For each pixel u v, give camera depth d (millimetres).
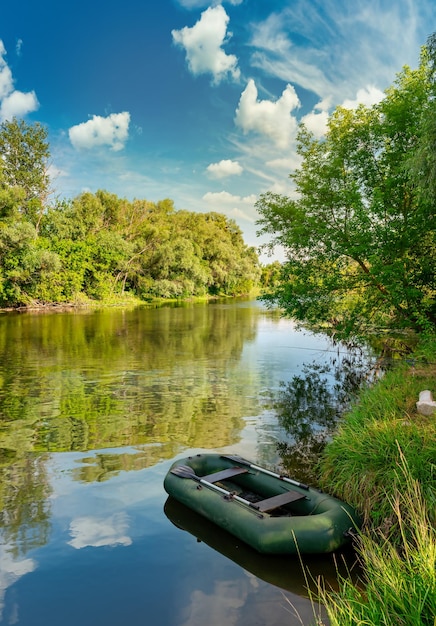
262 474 5176
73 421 8109
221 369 12812
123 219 48938
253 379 11562
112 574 3875
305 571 3896
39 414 8523
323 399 9625
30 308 32125
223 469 5504
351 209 10148
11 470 5996
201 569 3943
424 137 7316
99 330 21250
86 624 3312
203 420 8172
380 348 15031
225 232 73812
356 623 2533
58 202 41719
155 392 10227
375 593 2717
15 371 12391
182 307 38156
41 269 32125
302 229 10297
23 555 4137
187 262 48531
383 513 4164
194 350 16031
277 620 3344
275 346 16969
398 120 9961
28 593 3639
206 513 4555
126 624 3312
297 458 6355
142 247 45688
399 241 9273
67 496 5270
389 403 6215
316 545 3975
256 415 8500
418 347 9641
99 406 9070
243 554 4160
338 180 10828
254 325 24453
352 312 10352
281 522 4129
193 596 3611
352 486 4676
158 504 5082
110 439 7188
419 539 3014
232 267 60031
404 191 9773
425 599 2430
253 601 3551
